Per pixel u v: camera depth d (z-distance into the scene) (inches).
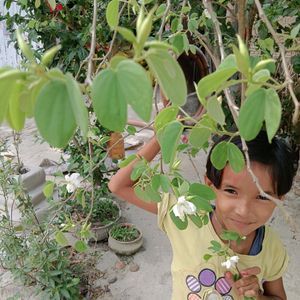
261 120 16.3
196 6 65.4
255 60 21.0
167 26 63.1
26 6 84.8
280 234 98.0
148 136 163.0
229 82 16.5
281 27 76.4
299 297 78.7
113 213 101.3
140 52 13.9
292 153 36.0
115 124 13.2
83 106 12.1
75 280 76.0
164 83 14.3
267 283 45.6
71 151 94.3
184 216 29.0
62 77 12.6
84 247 44.9
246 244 40.1
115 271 88.7
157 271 88.9
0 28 212.1
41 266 74.4
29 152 151.2
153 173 29.5
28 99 12.7
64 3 79.4
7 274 86.2
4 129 167.5
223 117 18.0
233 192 34.0
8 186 83.6
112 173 108.9
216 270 39.4
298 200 112.7
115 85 13.0
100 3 82.6
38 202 102.8
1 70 12.6
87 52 87.2
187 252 40.4
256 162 32.5
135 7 37.6
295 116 18.8
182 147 30.5
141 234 96.7
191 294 40.2
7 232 79.4
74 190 46.4
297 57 74.9
